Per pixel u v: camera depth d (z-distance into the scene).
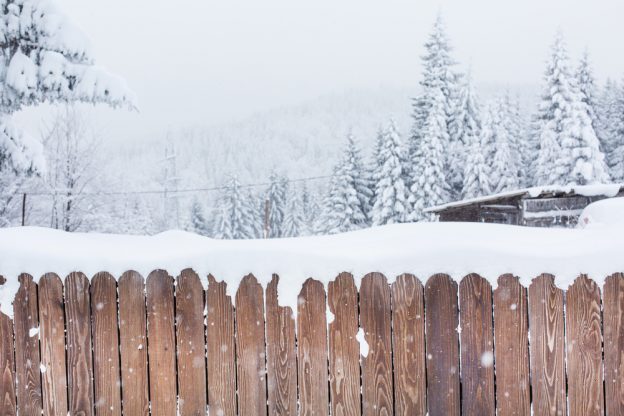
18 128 9.41
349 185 39.16
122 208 27.70
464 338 2.27
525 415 2.25
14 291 2.39
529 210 14.91
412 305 2.29
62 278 2.41
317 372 2.31
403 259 2.32
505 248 2.33
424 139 33.00
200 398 2.35
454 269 2.29
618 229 2.51
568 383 2.24
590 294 2.24
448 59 36.41
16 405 2.39
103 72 8.46
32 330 2.38
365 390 2.29
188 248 2.56
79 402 2.37
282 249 2.39
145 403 2.37
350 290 2.31
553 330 2.25
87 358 2.38
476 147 31.59
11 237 2.57
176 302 2.36
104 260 2.42
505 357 2.26
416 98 37.00
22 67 8.12
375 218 33.84
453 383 2.27
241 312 2.34
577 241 2.40
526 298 2.26
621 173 36.16
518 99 44.38
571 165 29.12
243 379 2.34
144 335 2.37
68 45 8.30
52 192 21.80
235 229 55.38
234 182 56.16
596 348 2.23
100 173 23.56
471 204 17.62
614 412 2.21
